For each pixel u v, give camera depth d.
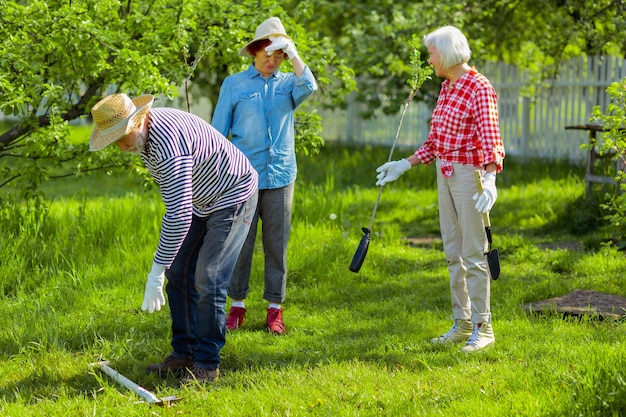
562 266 6.75
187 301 4.37
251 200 4.17
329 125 17.31
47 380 4.23
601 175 9.18
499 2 12.18
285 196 5.19
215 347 4.22
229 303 5.78
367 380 4.11
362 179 12.14
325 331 5.14
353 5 13.35
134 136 3.75
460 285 4.84
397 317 5.41
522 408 3.57
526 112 12.98
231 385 4.17
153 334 5.03
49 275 6.09
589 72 11.97
